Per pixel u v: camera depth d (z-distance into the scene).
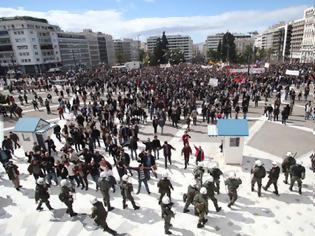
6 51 88.12
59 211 10.77
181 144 17.42
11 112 26.17
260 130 19.55
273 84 31.95
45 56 94.44
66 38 110.38
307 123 20.78
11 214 10.70
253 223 9.52
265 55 129.75
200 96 28.67
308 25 100.94
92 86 38.03
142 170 11.33
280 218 9.73
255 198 10.98
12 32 85.38
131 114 22.66
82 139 16.36
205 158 15.01
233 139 13.55
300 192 11.05
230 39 102.25
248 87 30.67
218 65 71.44
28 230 9.70
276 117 21.98
